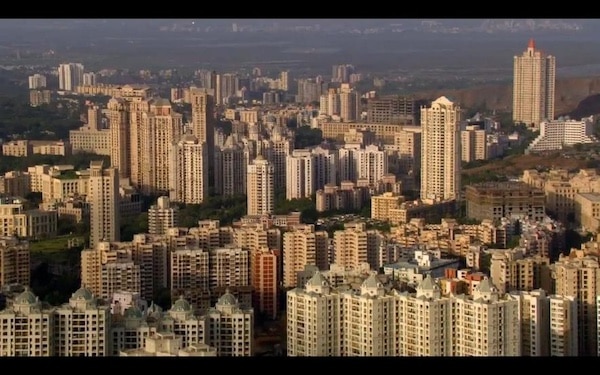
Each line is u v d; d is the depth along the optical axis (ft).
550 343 431.84
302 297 430.61
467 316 414.21
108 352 409.69
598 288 455.63
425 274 495.00
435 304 412.77
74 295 419.74
